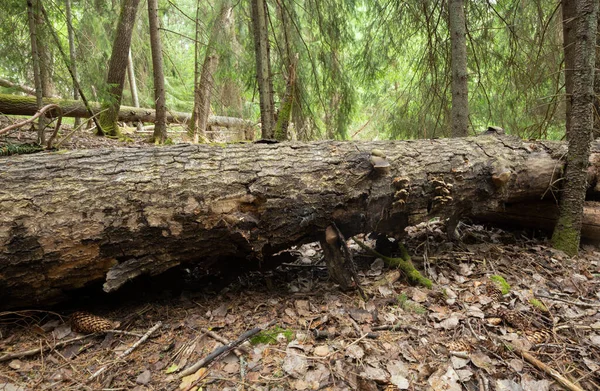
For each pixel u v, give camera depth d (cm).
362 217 229
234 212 200
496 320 194
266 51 466
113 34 765
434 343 177
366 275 254
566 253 292
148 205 188
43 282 180
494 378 153
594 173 319
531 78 445
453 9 412
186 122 945
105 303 215
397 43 581
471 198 267
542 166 297
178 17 811
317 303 217
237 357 169
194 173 202
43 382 154
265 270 245
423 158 252
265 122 473
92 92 618
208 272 254
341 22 598
